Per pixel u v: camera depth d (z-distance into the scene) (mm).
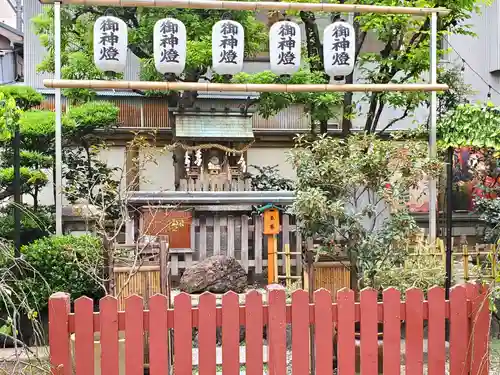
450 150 5406
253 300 3229
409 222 4750
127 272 5266
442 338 3424
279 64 6301
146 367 4508
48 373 3064
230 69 6219
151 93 10633
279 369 3248
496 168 9656
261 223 7848
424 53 8430
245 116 10344
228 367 3217
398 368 3375
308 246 5738
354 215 4719
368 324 3354
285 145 12516
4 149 7438
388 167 4836
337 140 5051
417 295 3396
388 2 8281
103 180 7914
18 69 14625
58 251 5461
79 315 3082
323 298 3301
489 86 11766
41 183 8711
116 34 5949
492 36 12203
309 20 9555
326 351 3307
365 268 4691
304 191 4691
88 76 9195
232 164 10203
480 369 3357
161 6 5973
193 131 9859
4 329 5254
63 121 8102
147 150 7945
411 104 10211
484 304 3445
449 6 8289
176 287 7414
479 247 7465
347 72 6371
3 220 7250
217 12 9289
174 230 7152
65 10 9641
